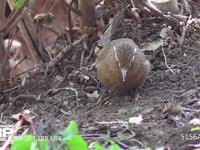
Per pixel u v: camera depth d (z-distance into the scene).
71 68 12.09
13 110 10.95
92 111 10.28
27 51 16.11
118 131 9.06
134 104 10.27
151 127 9.08
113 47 10.50
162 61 11.81
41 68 12.45
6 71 11.88
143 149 7.80
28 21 12.81
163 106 9.91
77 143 6.82
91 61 12.34
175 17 12.64
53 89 11.48
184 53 11.89
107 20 13.72
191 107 9.77
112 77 10.35
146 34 12.69
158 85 10.97
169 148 7.94
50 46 14.77
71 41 13.60
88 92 11.24
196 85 10.69
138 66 10.25
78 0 13.48
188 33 12.49
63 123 9.71
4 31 11.46
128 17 13.23
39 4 16.39
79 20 14.14
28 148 7.05
